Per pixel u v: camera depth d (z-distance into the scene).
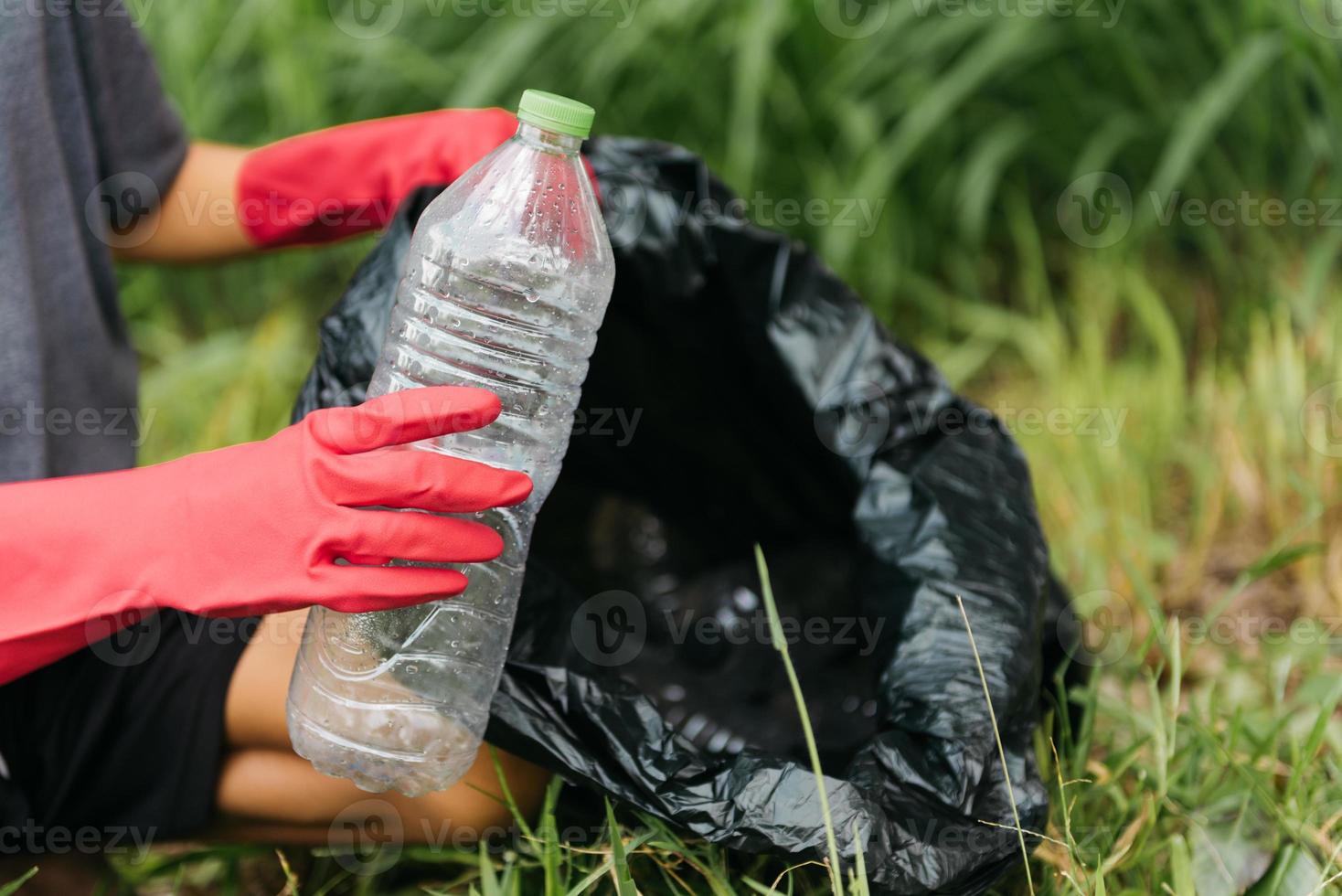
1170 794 1.18
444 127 1.28
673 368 1.41
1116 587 1.62
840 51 2.07
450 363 0.98
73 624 0.91
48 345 1.13
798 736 1.28
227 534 0.90
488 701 0.99
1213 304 2.09
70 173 1.18
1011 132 2.11
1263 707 1.40
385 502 0.88
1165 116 2.08
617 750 0.98
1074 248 2.15
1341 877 1.03
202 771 1.09
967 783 0.97
